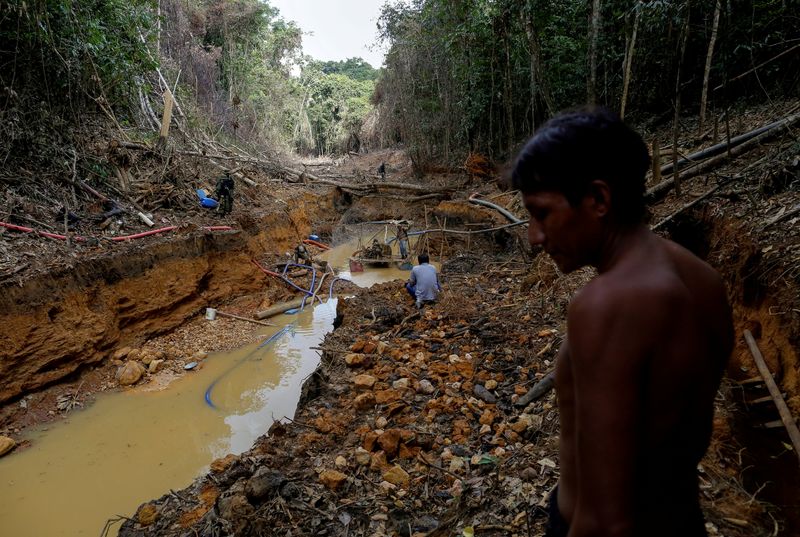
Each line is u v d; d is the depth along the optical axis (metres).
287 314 10.64
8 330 6.39
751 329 3.99
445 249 14.23
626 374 0.74
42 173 9.48
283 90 36.59
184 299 9.69
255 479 3.46
